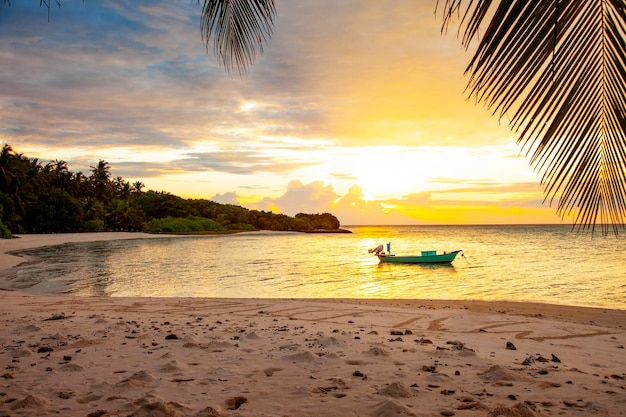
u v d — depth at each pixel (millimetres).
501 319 10625
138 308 12242
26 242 62438
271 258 44344
